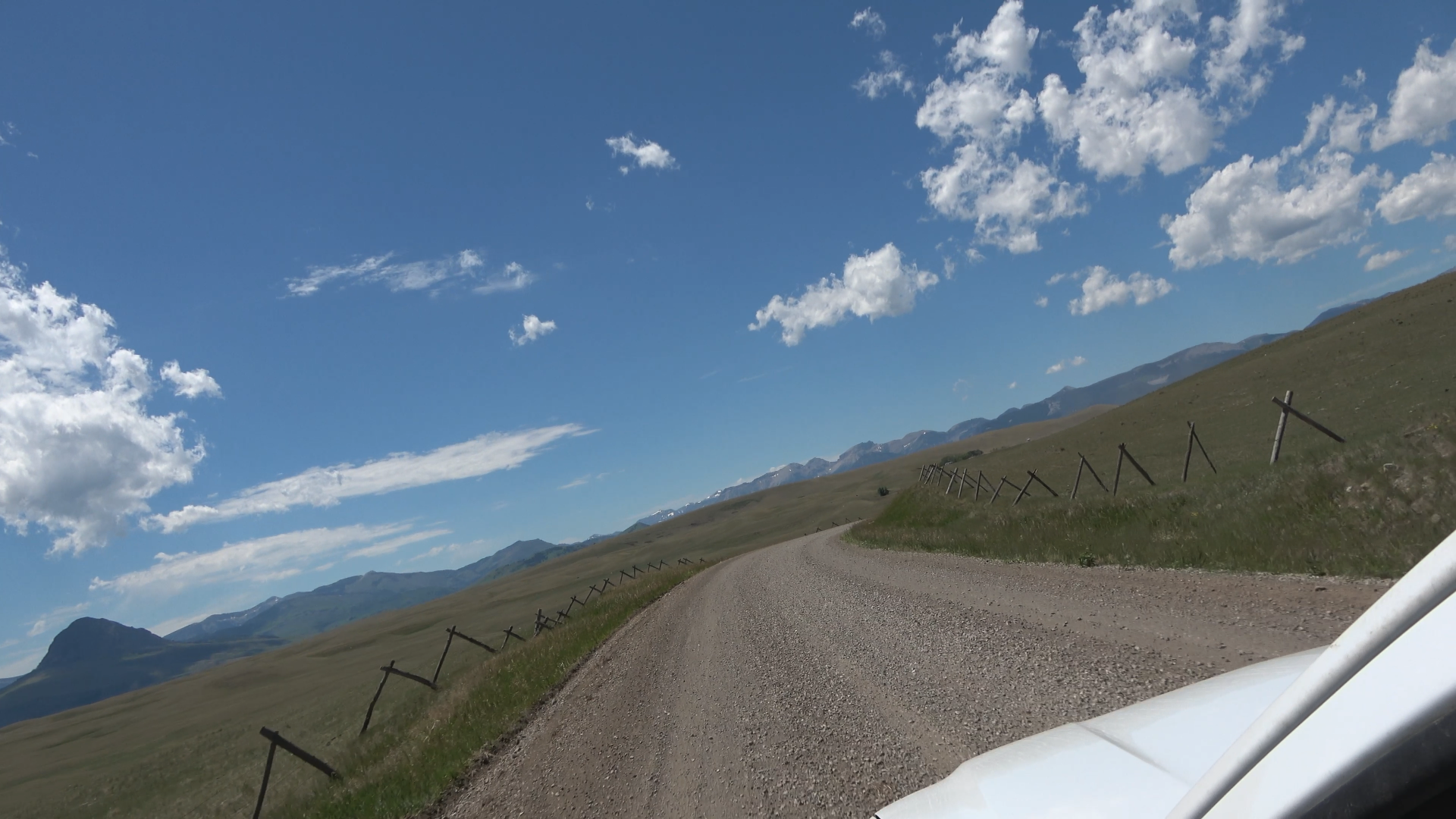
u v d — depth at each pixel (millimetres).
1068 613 9422
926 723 6539
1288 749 1165
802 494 196625
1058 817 1942
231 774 23266
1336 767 1032
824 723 7363
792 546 47000
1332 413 26641
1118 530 15008
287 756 23047
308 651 111812
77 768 40250
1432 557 1027
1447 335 32562
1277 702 1264
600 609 33406
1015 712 6219
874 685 8250
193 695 77750
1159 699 2570
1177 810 1431
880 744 6363
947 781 2658
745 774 6633
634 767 7891
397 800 9531
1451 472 9555
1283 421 16047
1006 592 11930
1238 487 14516
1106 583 10828
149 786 25719
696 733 8414
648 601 29688
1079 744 2410
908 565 19125
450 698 18953
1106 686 6273
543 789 8055
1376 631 1079
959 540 21000
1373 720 1005
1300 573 8898
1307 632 6555
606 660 16406
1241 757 1287
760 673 10445
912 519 35562
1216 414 39656
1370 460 11539
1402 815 950
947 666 8242
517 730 11727
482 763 10289
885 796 5301
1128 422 52875
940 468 52062
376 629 124125
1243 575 9461
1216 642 6855
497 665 22672
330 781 14172
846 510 118188
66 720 87188
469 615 99062
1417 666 976
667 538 180875
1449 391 21797
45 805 28156
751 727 7984
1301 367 41688
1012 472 46562
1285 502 11906
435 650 55031
